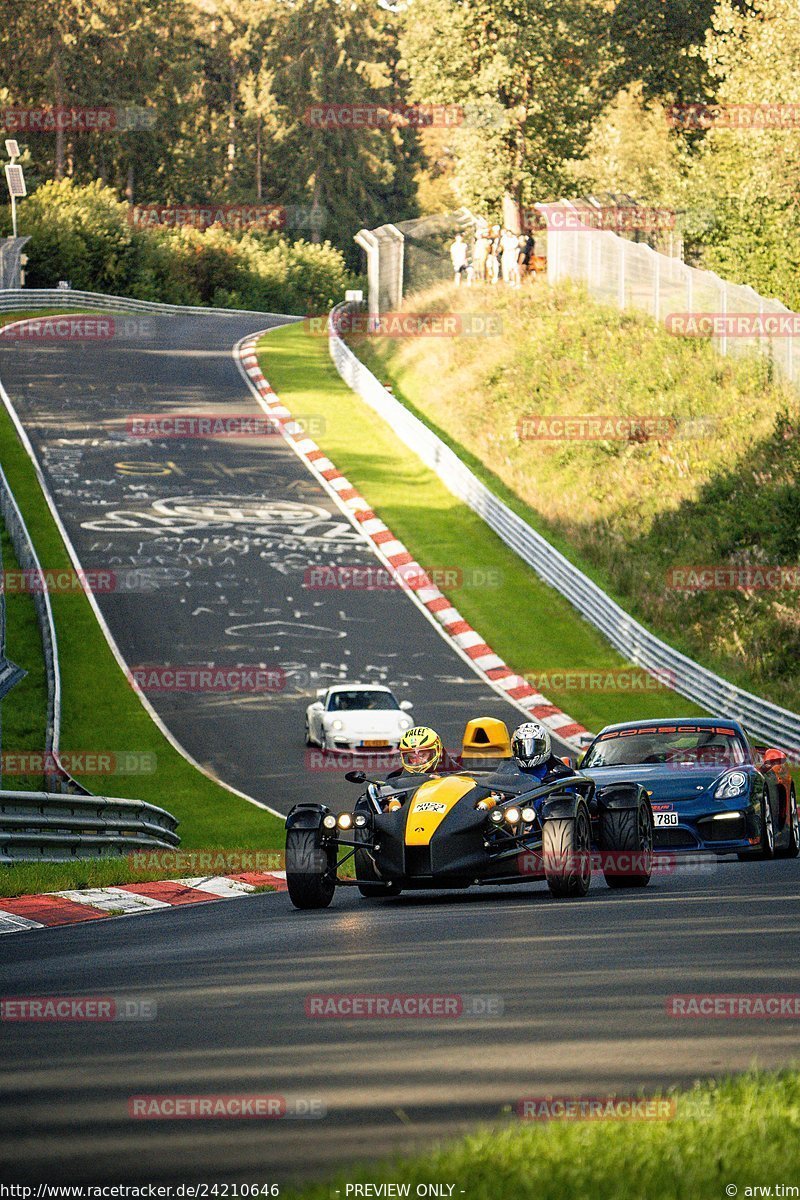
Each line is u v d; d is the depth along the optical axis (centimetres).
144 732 8000
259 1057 1556
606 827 3556
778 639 9275
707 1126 1133
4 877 3800
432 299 19262
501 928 2706
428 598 10575
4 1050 1648
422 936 2633
